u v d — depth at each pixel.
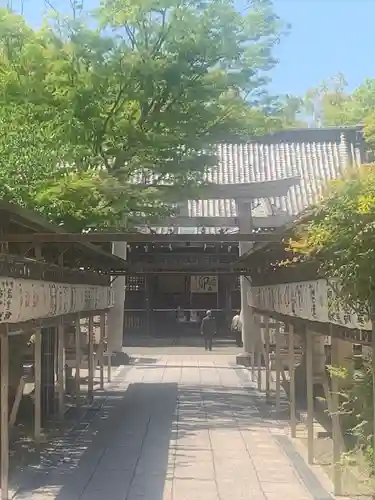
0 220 7.22
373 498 6.63
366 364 6.91
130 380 18.22
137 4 13.45
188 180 14.91
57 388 13.66
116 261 14.16
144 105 14.18
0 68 12.38
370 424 6.55
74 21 13.50
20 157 10.92
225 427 11.73
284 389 14.83
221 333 32.69
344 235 5.52
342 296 6.07
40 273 8.84
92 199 12.23
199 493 7.75
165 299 33.66
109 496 7.63
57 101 12.73
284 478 8.39
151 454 9.68
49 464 9.07
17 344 10.84
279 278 11.35
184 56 13.68
